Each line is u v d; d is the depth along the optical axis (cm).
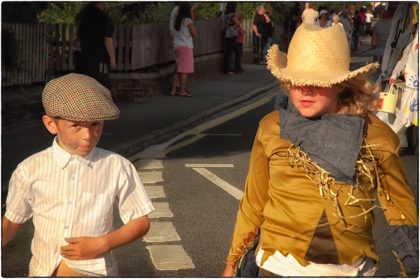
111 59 1568
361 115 378
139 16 2067
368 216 371
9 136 1297
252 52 3180
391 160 373
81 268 398
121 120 1527
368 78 377
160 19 2303
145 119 1553
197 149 1270
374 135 373
